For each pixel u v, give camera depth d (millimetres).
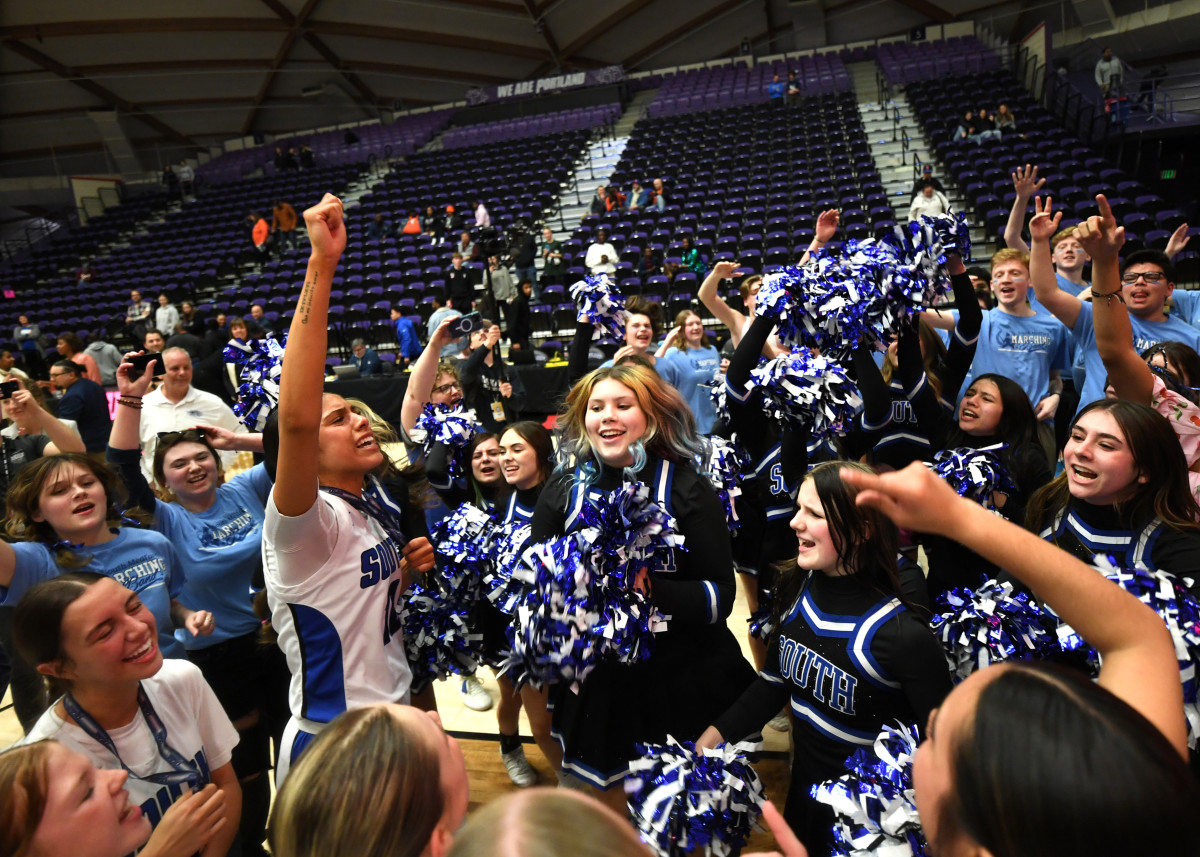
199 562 2271
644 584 1602
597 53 22094
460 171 17875
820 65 19203
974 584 2154
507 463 2410
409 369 9047
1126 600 704
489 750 2832
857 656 1516
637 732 1746
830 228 2598
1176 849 474
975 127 13328
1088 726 511
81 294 14914
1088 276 4949
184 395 3967
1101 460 1679
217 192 20109
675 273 10312
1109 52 14516
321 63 22188
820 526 1543
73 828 1088
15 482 2049
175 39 20391
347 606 1627
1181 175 12398
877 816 1313
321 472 1757
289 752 1646
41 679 2238
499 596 1902
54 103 21406
